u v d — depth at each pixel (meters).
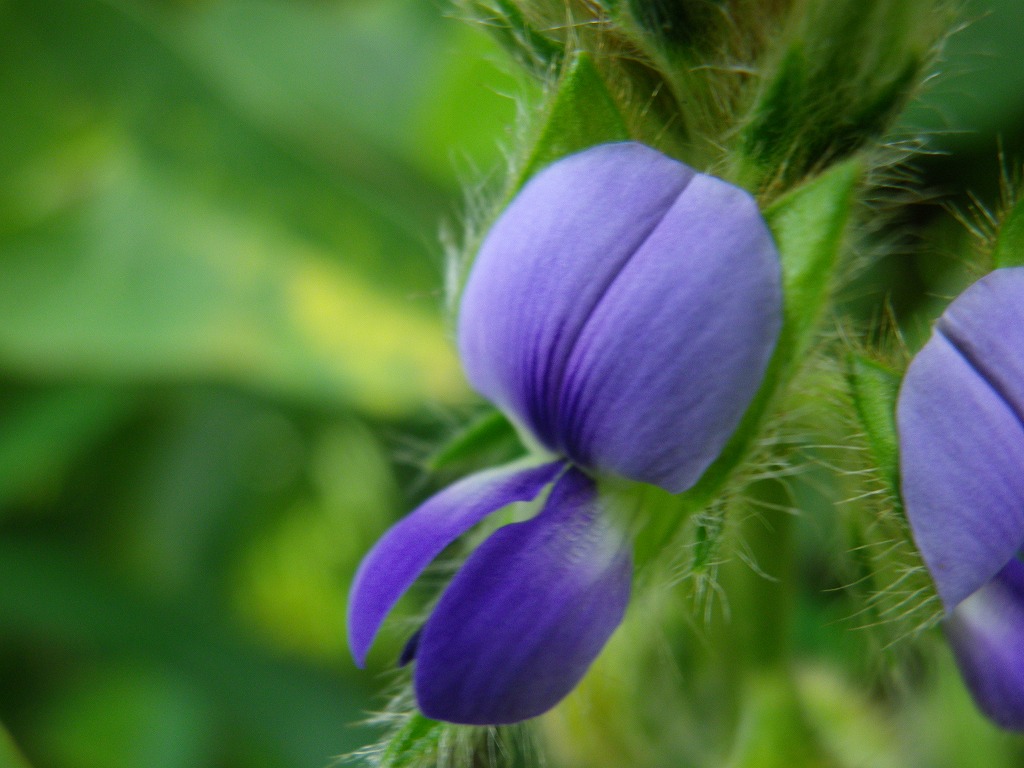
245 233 0.08
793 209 0.05
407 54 0.09
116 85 0.08
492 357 0.05
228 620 0.08
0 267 0.08
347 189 0.08
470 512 0.05
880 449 0.05
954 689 0.06
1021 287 0.05
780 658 0.06
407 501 0.08
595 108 0.05
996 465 0.05
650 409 0.05
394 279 0.08
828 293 0.05
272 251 0.08
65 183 0.09
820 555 0.07
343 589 0.09
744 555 0.06
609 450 0.05
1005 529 0.05
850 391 0.05
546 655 0.05
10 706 0.08
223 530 0.09
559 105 0.05
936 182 0.08
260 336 0.08
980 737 0.06
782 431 0.05
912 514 0.05
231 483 0.09
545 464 0.05
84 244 0.08
